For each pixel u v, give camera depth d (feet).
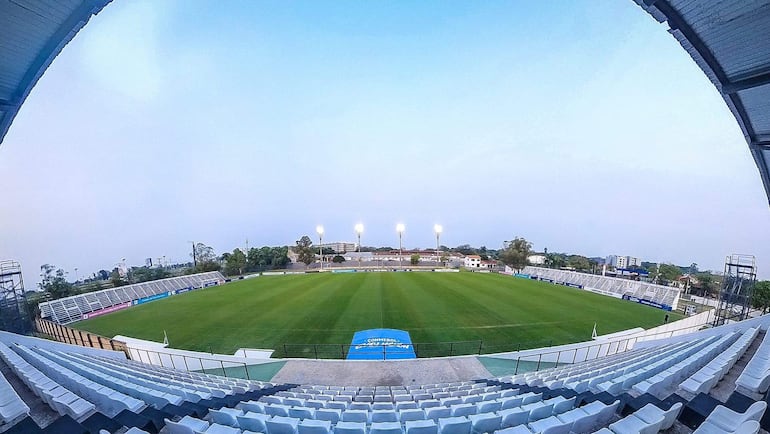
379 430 18.38
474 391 32.35
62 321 95.96
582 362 46.57
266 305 96.43
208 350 59.93
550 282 155.33
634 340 63.57
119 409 22.85
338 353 56.90
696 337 51.85
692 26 24.27
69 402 23.08
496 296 104.47
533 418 20.81
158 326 78.79
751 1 20.33
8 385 24.30
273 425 19.43
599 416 19.75
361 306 90.68
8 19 21.43
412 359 50.88
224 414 20.89
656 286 109.81
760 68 24.82
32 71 25.86
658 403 21.59
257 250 254.68
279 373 46.57
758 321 48.65
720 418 17.20
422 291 113.19
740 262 77.71
